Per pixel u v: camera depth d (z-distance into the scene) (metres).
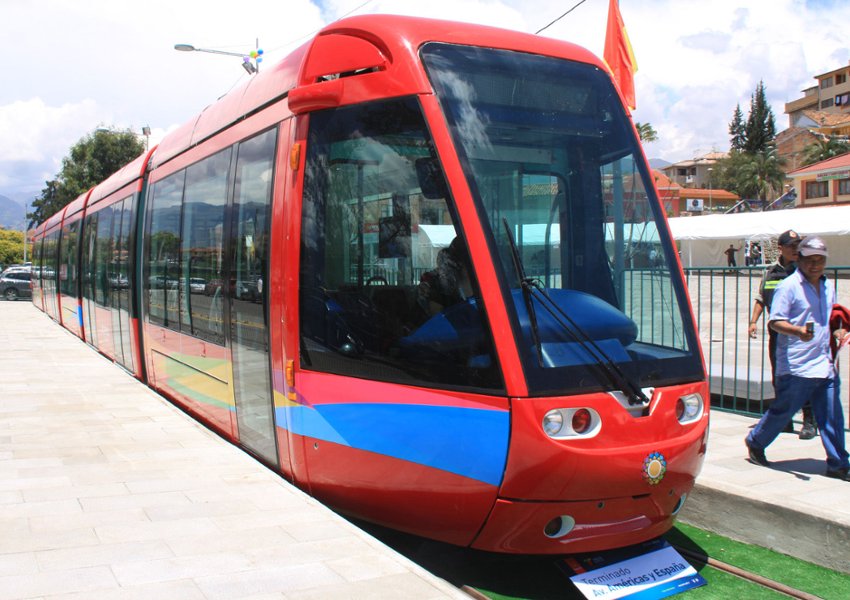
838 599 4.56
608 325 4.65
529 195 4.77
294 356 5.48
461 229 4.52
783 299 5.96
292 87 5.72
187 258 8.17
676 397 4.65
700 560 5.15
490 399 4.30
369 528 5.56
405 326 4.76
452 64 4.86
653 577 4.62
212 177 7.41
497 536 4.46
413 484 4.70
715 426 7.97
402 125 4.82
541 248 4.73
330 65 5.32
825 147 70.06
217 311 7.07
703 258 38.47
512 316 4.37
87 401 9.15
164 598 3.65
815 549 5.08
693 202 74.94
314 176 5.35
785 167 84.56
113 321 12.91
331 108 5.27
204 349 7.49
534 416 4.20
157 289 9.58
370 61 5.07
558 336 4.46
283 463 5.80
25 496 5.32
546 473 4.21
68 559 4.14
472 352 4.43
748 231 29.38
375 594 3.75
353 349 5.04
